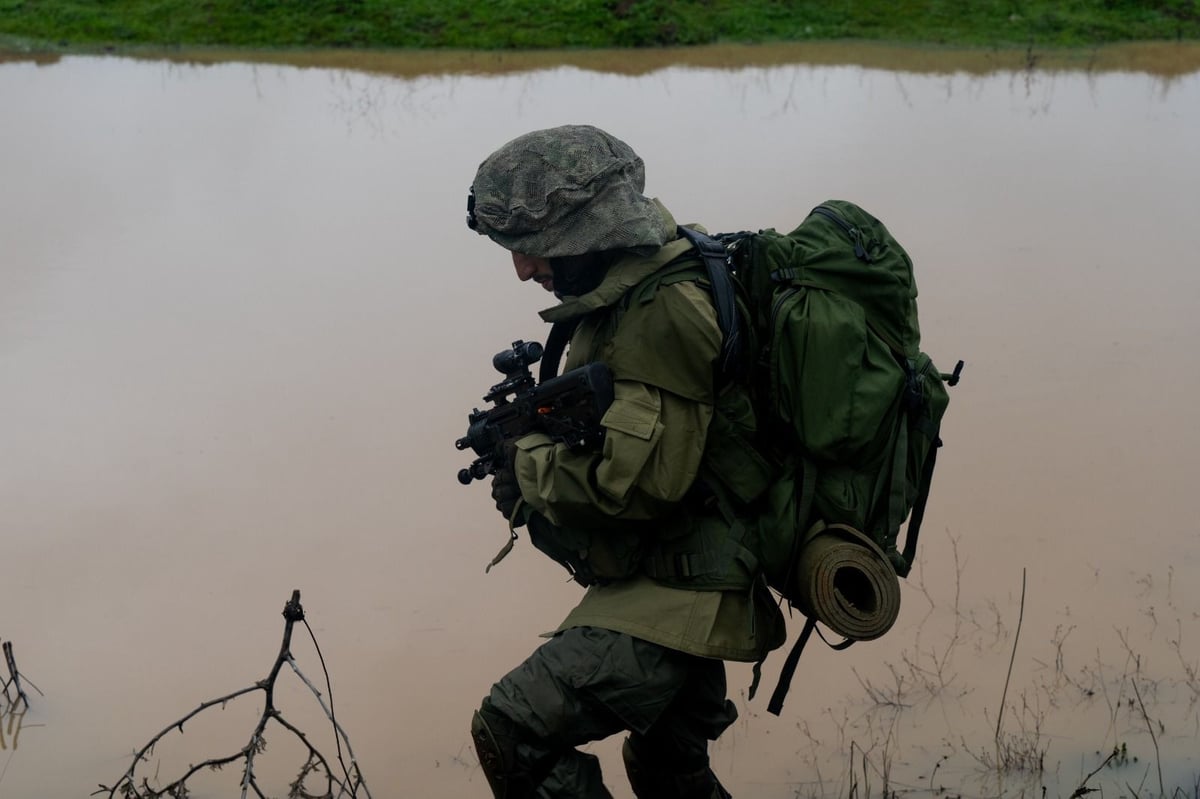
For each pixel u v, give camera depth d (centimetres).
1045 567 465
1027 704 392
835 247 269
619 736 395
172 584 463
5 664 418
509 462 279
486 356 639
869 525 276
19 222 840
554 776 277
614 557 272
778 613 290
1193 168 934
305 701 402
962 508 506
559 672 268
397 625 443
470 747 380
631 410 258
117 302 709
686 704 290
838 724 391
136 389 609
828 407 262
